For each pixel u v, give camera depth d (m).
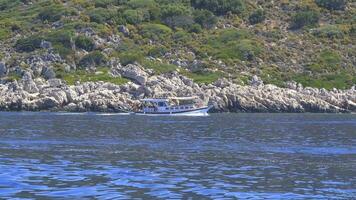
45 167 120.75
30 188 97.00
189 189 97.81
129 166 123.75
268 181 106.75
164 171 117.19
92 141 176.50
